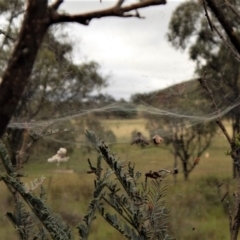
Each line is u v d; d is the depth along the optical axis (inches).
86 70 595.2
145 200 53.7
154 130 537.3
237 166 76.6
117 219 51.2
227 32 60.9
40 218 46.8
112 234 310.5
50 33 391.2
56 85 492.7
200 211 386.9
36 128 174.9
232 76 506.3
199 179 504.7
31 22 36.4
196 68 573.0
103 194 50.9
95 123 440.1
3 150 47.3
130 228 51.6
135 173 56.1
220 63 536.1
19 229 53.4
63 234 47.0
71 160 462.6
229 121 376.8
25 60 36.1
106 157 51.6
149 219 53.5
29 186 55.9
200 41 588.4
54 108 490.9
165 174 57.3
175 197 357.1
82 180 398.0
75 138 464.4
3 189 237.1
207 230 347.9
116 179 56.1
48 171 420.5
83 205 316.8
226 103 485.4
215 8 60.2
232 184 237.5
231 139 77.2
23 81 36.0
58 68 486.9
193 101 487.5
